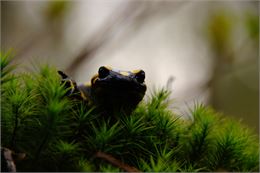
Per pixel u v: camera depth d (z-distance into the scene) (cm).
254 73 103
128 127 42
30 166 40
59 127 40
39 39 80
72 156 40
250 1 66
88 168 40
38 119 40
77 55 72
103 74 45
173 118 43
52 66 45
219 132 44
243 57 71
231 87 104
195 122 45
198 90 71
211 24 72
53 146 40
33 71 43
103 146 41
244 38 68
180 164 43
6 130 40
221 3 70
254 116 109
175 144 43
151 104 44
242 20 67
